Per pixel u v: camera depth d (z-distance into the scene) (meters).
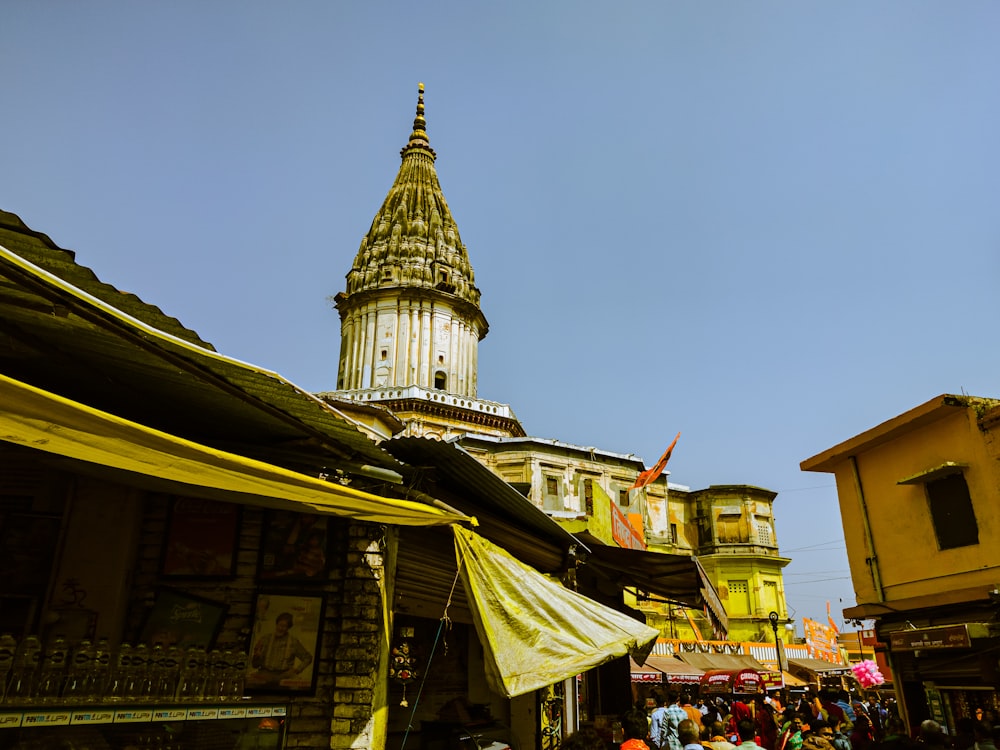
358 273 41.31
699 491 47.16
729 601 44.00
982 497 12.87
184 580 6.57
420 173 45.72
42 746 3.51
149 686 4.33
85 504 6.48
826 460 16.72
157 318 4.10
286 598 6.61
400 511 5.48
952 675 12.55
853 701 18.34
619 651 6.38
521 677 5.56
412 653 8.42
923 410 13.84
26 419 3.44
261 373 4.46
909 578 14.37
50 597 6.13
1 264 3.35
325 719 6.27
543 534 9.91
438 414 36.25
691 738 6.41
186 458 3.98
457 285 41.28
